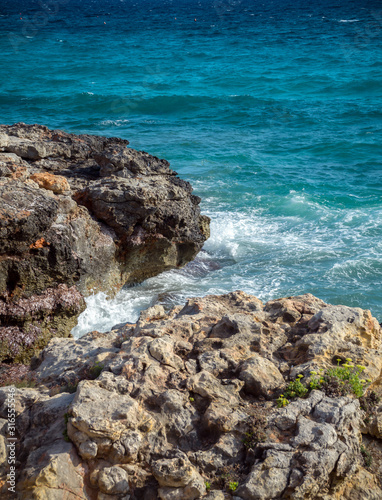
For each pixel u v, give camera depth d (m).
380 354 10.09
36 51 101.94
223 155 41.25
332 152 41.88
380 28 117.88
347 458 7.84
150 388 8.84
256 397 9.12
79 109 58.88
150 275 23.14
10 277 16.69
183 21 153.75
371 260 23.02
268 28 128.38
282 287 21.55
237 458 8.05
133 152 23.00
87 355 11.25
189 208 22.83
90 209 20.75
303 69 78.25
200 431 8.45
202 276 23.39
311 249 24.92
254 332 10.54
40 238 17.06
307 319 11.16
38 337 17.06
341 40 104.44
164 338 10.13
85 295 19.56
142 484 7.71
